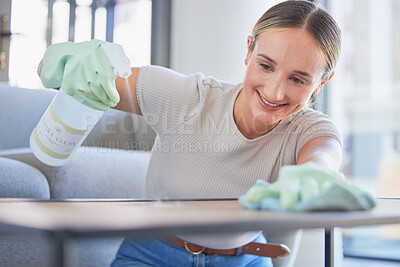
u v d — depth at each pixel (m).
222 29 3.46
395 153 3.36
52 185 1.28
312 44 0.90
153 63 3.89
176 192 1.08
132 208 0.57
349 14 3.37
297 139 1.08
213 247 0.99
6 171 1.15
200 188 1.07
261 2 3.23
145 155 1.63
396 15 3.32
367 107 3.37
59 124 0.83
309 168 0.58
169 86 1.08
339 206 0.52
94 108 0.82
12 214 0.46
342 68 3.29
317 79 0.97
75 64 0.80
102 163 1.43
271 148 1.09
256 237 1.12
